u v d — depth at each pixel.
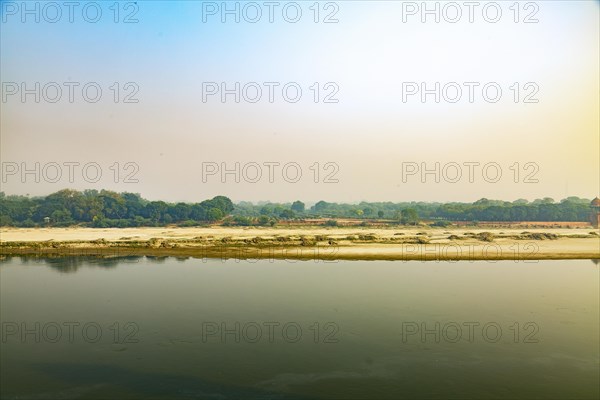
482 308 26.05
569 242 55.97
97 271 37.94
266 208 143.38
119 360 18.14
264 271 38.00
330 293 29.67
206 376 16.66
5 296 28.83
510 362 18.05
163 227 89.56
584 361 18.14
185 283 32.84
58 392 15.38
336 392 15.43
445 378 16.55
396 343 20.12
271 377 16.59
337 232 72.19
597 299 28.27
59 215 91.38
